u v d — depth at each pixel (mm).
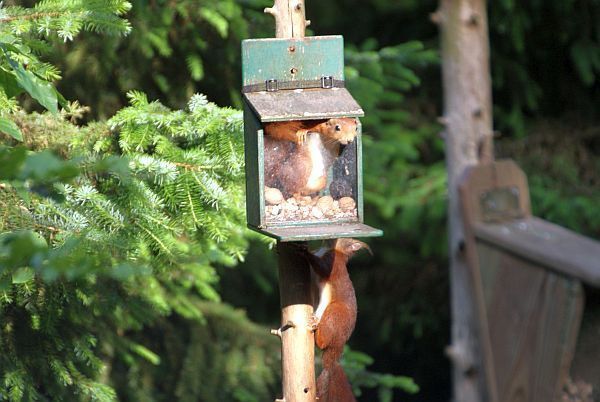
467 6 6070
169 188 9828
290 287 8641
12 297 10070
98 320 12211
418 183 17234
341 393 9031
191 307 12914
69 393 11219
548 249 5949
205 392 13969
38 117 10352
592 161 18156
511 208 6320
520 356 6141
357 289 19469
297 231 7906
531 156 18047
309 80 8492
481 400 6328
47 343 10727
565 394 6270
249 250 15219
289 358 8664
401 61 15750
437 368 20125
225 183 10195
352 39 19641
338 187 8391
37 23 9289
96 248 8938
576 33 17453
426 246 17359
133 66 13086
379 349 20141
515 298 6117
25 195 7406
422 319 18953
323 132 8203
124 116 10008
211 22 12422
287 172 8234
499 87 17500
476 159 6199
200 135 9930
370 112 16734
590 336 6250
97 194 9344
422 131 17875
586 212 17078
